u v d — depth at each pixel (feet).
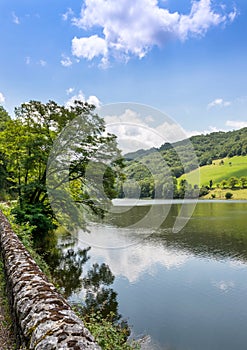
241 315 23.50
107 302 25.02
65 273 31.17
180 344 19.11
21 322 6.18
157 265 37.47
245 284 31.42
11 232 18.38
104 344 10.88
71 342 4.71
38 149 39.60
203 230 65.62
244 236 58.44
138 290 28.50
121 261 37.76
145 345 18.76
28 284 8.13
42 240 38.29
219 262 40.09
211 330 20.83
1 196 67.36
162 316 23.18
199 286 30.37
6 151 41.42
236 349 18.49
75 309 17.54
